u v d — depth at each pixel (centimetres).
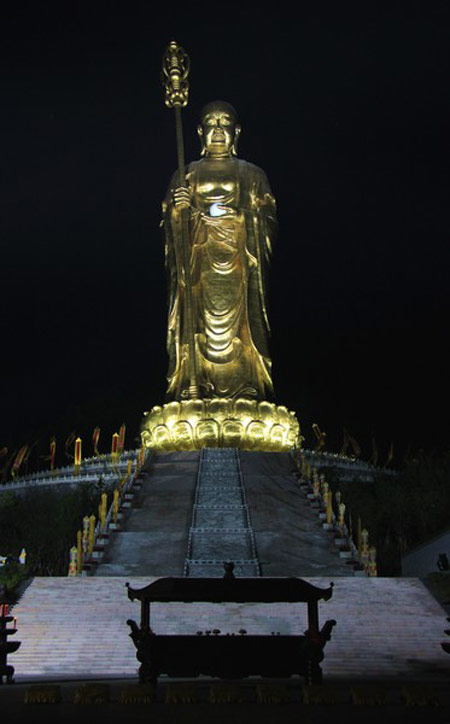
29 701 1328
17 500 4562
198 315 4938
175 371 4947
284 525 3456
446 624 2278
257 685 1413
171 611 2309
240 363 4881
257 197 5162
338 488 4750
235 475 4031
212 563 3039
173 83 4547
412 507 4588
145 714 1192
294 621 2262
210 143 5375
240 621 2252
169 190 5191
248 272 5003
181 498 3750
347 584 2578
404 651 2119
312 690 1331
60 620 2247
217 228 4984
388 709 1253
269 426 4650
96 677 1845
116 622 2236
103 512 3397
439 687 1570
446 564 2888
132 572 2981
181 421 4612
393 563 4384
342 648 2112
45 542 4172
